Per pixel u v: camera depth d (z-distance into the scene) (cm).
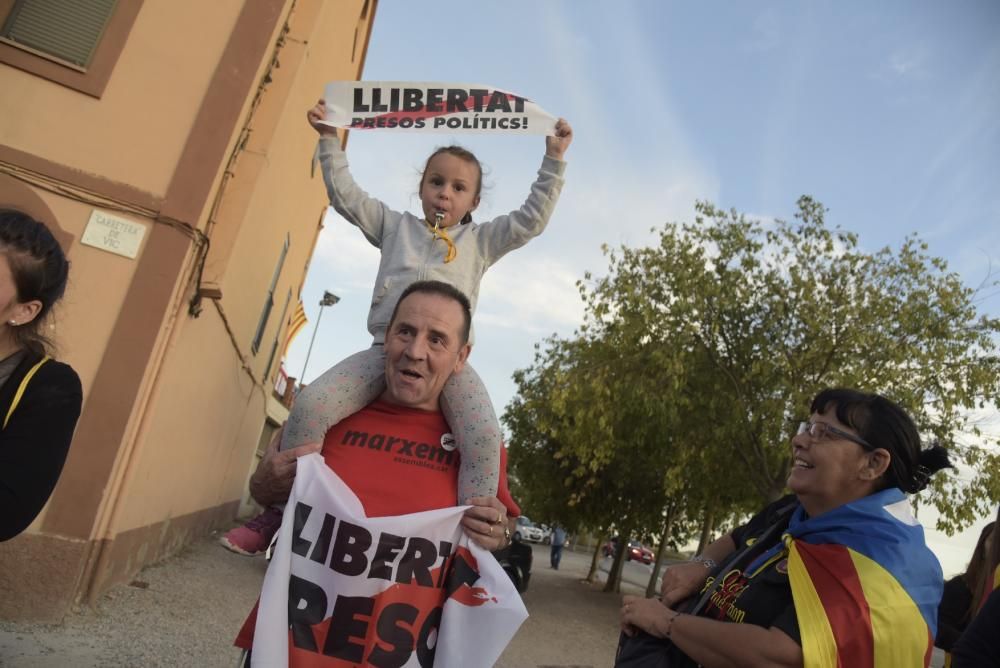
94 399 598
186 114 657
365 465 226
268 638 197
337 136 291
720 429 1198
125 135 637
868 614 177
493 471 226
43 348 220
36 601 561
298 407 227
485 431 227
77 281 607
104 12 648
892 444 208
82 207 616
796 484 215
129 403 607
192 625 652
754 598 200
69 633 548
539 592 1852
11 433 202
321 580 207
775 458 1257
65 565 572
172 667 524
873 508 200
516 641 1062
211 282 682
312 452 223
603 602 1881
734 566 218
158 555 902
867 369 1151
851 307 1183
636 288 1277
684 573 237
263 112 727
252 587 923
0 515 194
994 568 250
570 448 1401
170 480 852
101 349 606
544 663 925
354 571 207
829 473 209
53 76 624
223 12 682
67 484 583
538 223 283
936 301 1164
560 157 284
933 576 192
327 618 204
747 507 1564
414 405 235
